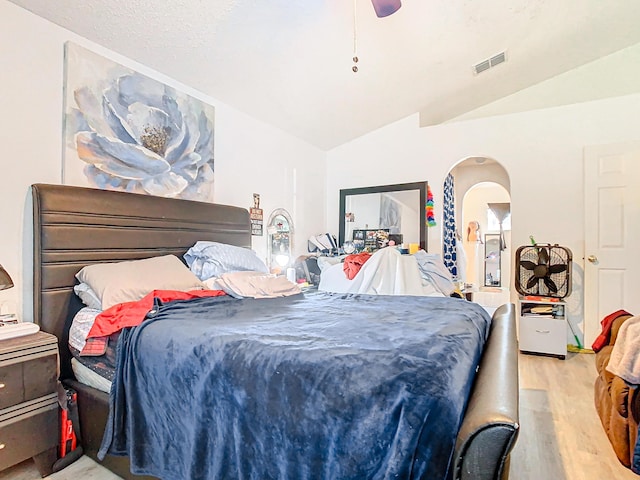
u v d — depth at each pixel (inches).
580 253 143.7
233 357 46.8
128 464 61.7
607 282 138.6
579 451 74.4
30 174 76.8
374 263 133.3
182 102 109.7
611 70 149.9
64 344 77.5
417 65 126.5
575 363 129.9
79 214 80.8
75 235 80.0
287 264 153.3
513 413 30.3
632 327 73.9
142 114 98.0
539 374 118.7
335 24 97.4
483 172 240.7
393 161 172.1
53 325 76.0
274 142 150.4
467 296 207.5
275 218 149.6
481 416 30.5
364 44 108.7
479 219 327.9
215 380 46.9
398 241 167.6
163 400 53.7
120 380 59.9
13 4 74.3
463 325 60.4
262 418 41.4
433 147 164.7
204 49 96.6
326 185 187.3
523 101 164.6
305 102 136.7
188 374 50.7
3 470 63.0
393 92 142.8
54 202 76.6
